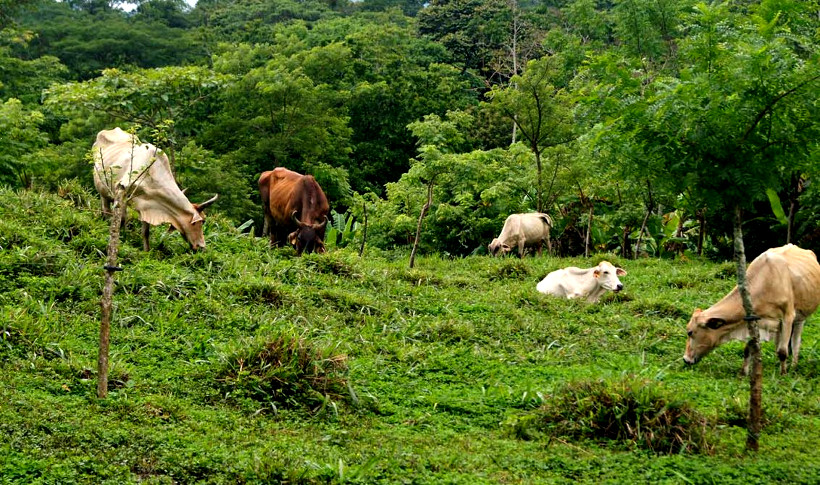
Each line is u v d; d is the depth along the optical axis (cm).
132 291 1048
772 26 743
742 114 701
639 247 2112
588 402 763
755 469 671
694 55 753
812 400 890
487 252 2427
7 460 600
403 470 650
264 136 3547
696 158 734
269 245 1449
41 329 870
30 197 1349
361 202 2370
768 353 1112
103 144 1318
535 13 5197
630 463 687
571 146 2205
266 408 773
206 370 837
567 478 661
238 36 5434
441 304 1229
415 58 4816
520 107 2222
